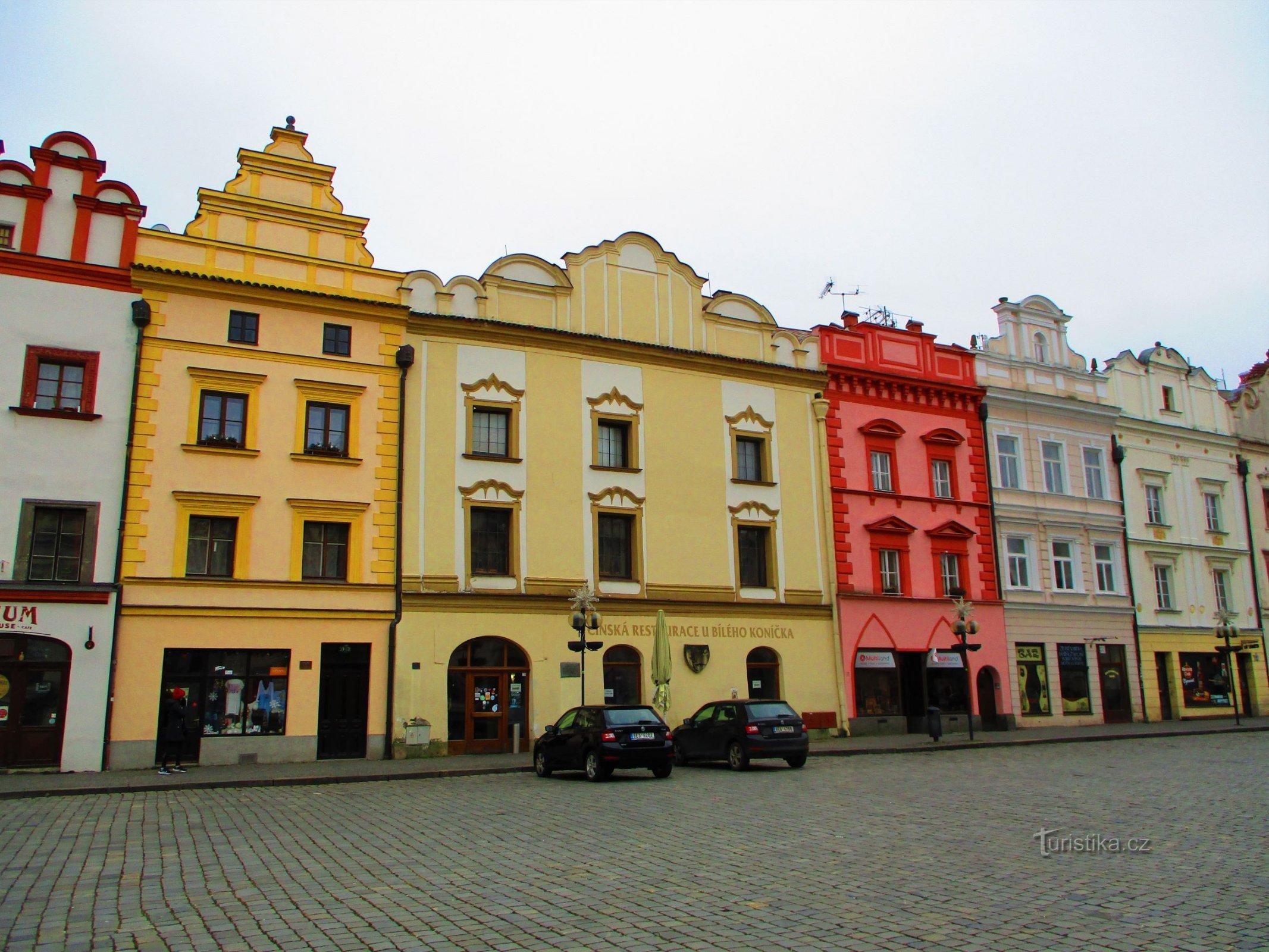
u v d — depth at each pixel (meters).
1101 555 44.62
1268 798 17.88
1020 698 40.41
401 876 11.62
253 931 9.21
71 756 25.03
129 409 27.20
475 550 31.53
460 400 31.94
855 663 37.00
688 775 23.80
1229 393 53.69
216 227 29.33
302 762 27.42
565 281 34.47
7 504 25.55
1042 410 44.03
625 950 8.43
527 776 24.64
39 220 27.14
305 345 29.83
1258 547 49.88
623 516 34.12
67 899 10.52
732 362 36.81
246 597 27.67
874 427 39.44
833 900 10.17
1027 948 8.39
